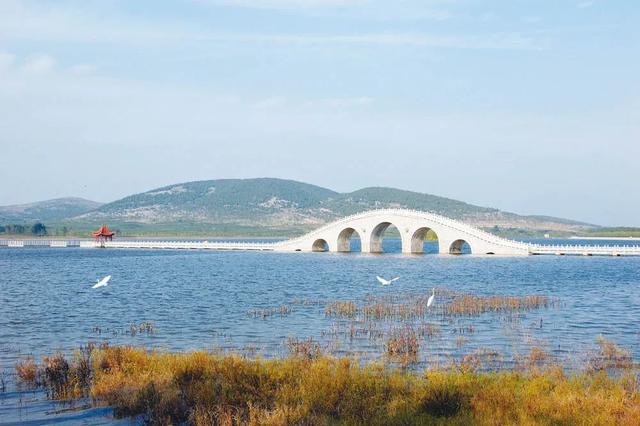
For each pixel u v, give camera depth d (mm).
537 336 47281
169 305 66812
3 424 25750
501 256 152375
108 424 25516
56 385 30797
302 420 23469
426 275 104125
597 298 71812
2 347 43938
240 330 50281
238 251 199000
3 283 93688
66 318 57844
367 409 24969
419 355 39719
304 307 64062
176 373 29984
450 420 23812
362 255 161125
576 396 25984
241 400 26391
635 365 36625
